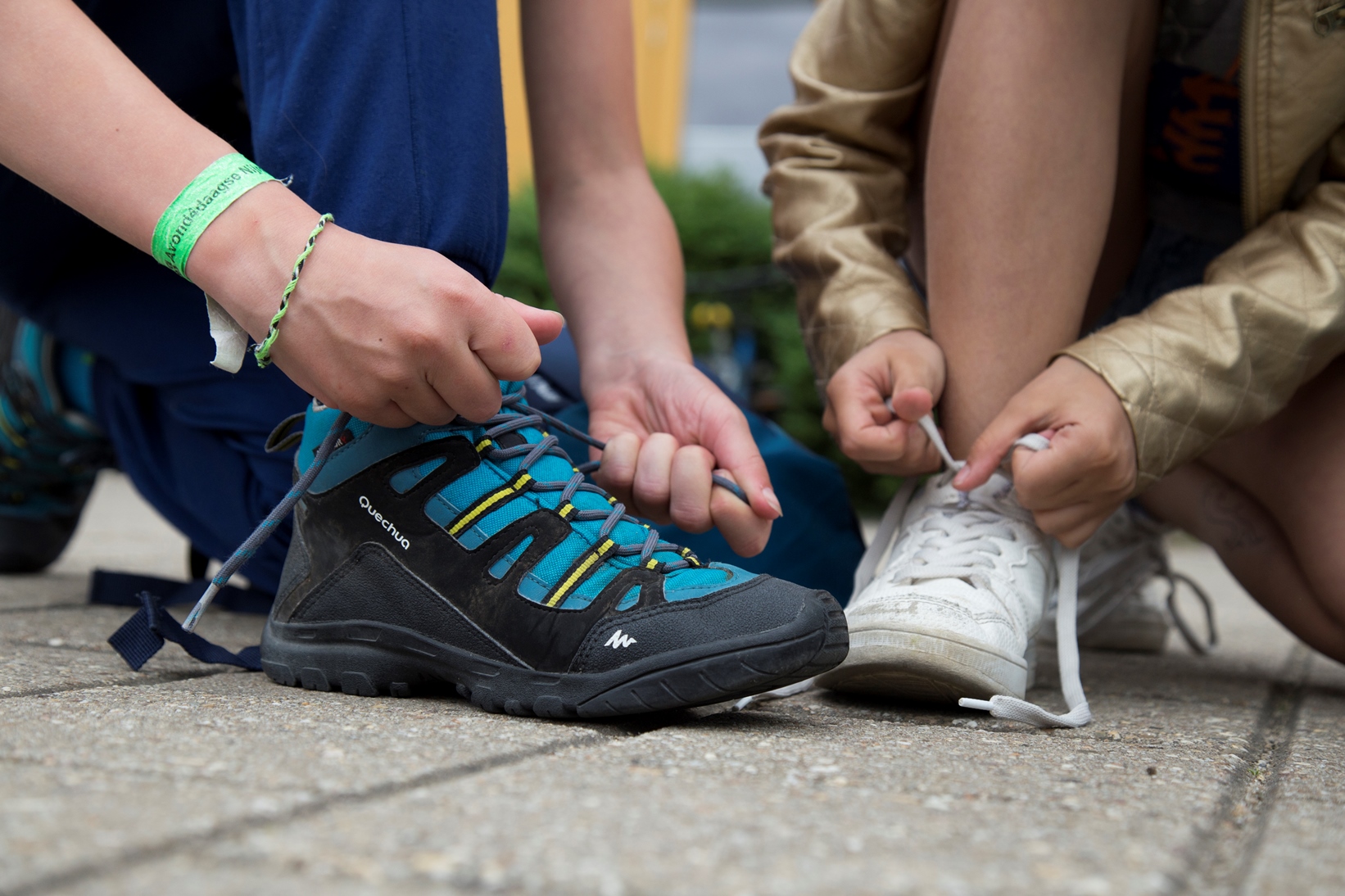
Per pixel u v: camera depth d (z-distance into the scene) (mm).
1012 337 1137
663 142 8609
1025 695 1082
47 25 832
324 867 500
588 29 1311
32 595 1600
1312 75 1104
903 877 521
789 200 1396
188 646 1004
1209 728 1005
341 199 909
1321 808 720
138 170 824
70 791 590
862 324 1244
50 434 1662
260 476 1291
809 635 830
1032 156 1104
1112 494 1088
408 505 922
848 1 1404
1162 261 1489
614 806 615
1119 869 549
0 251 1219
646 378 1153
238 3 1000
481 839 546
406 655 929
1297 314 1107
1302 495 1267
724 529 1040
